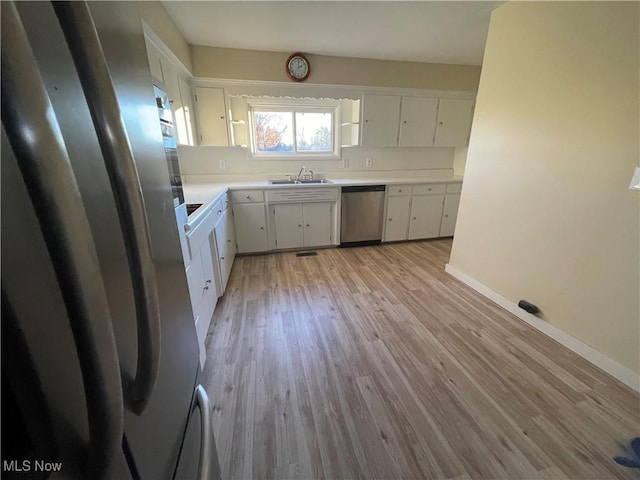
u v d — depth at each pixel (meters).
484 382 1.49
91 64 0.34
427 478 1.06
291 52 3.06
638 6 1.30
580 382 1.48
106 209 0.40
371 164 3.96
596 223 1.55
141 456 0.46
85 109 0.36
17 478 0.26
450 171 4.28
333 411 1.33
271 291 2.50
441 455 1.14
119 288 0.42
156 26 1.87
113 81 0.50
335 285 2.61
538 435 1.21
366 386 1.47
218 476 0.88
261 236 3.31
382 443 1.19
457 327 1.97
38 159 0.24
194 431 0.78
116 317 0.41
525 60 1.85
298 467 1.10
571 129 1.63
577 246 1.65
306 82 3.19
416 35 2.65
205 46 2.86
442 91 3.59
